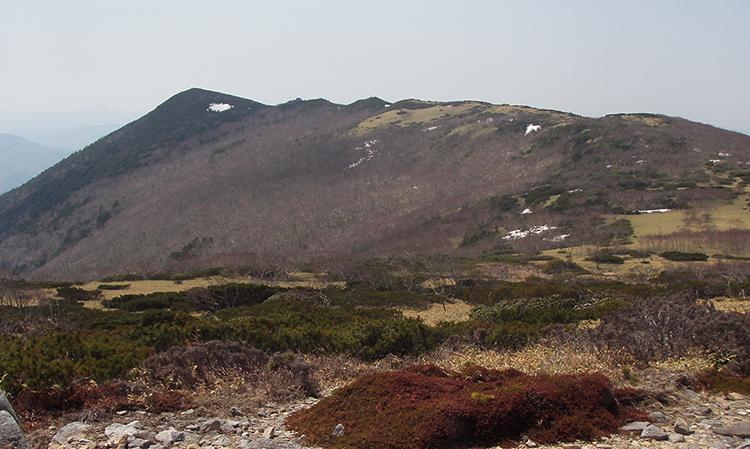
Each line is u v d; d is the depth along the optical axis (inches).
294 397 227.5
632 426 177.8
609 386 191.8
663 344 271.6
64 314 885.8
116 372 236.4
